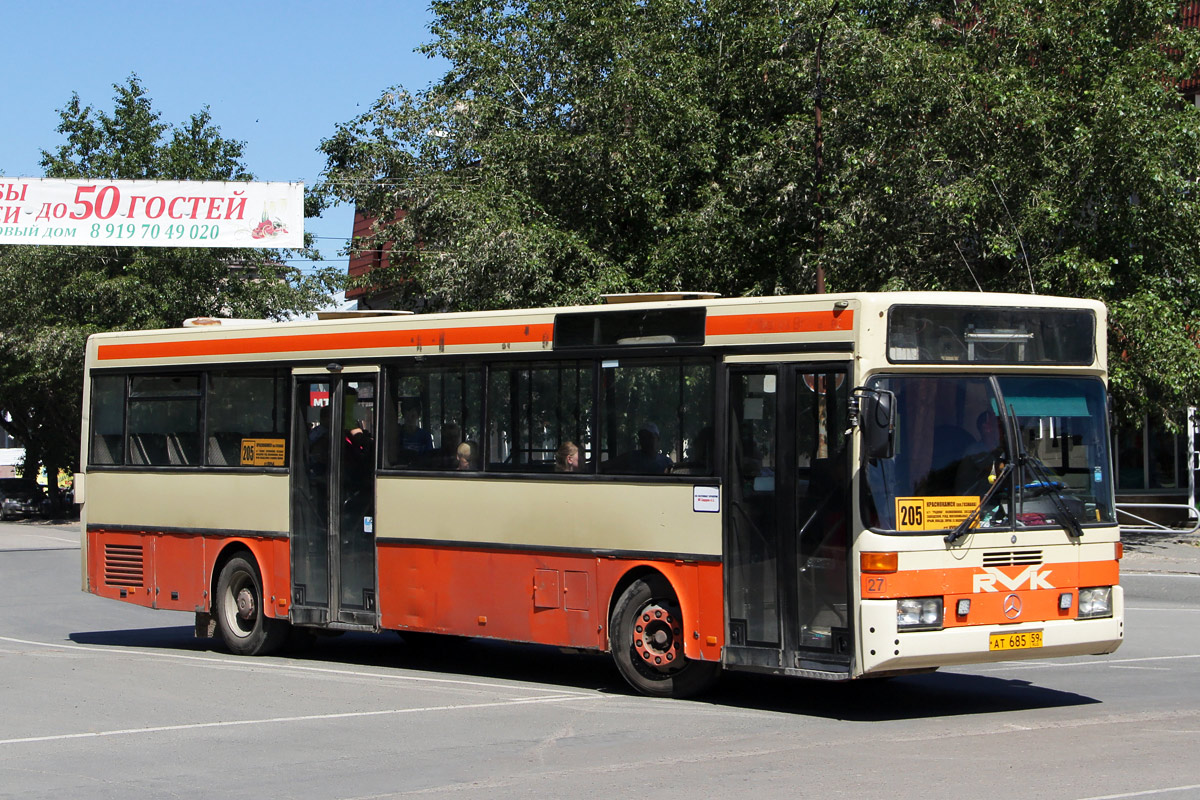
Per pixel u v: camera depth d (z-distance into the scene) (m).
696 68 27.69
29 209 24.83
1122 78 22.06
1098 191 22.14
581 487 11.05
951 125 22.14
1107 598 9.82
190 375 14.55
